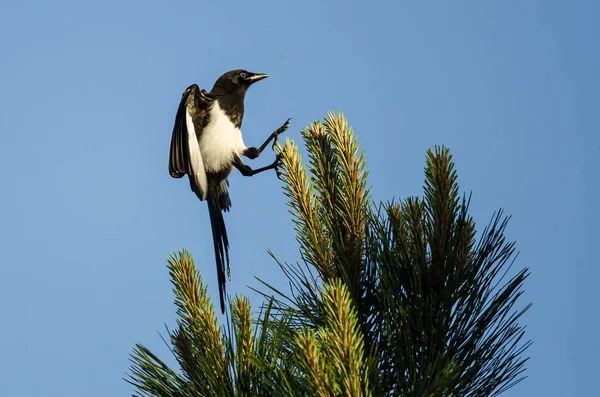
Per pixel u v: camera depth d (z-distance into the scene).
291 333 5.42
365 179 6.05
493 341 5.23
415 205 5.63
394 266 5.52
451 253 5.42
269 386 4.82
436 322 5.23
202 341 5.27
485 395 5.05
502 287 5.39
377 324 5.59
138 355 5.30
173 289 5.52
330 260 5.87
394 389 4.84
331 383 4.09
